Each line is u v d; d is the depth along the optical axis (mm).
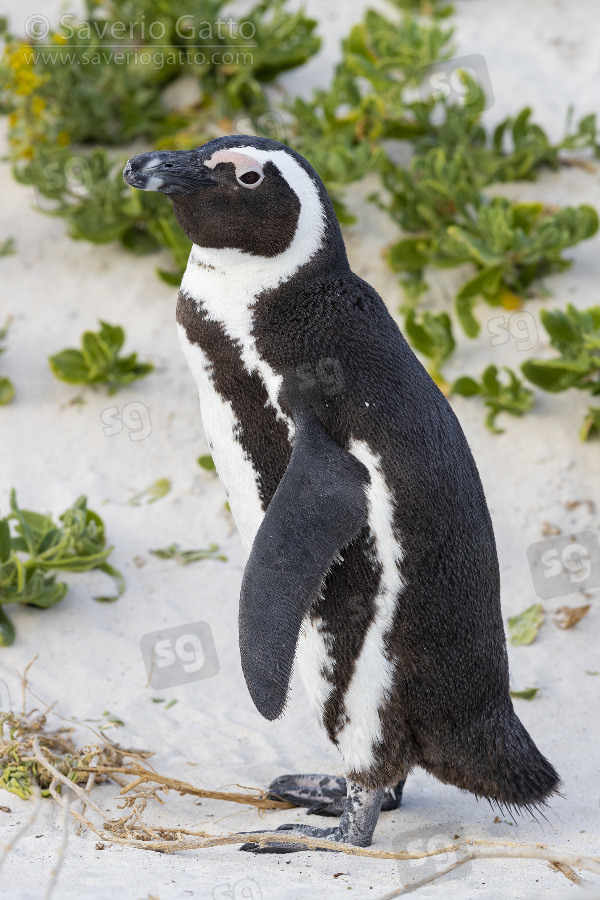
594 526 11562
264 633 6238
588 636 10344
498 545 11453
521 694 9602
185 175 6875
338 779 8297
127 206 14500
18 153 15773
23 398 13312
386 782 7281
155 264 15000
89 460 12586
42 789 8141
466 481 7078
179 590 11102
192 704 9703
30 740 8367
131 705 9625
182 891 5941
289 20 16484
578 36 18734
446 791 8523
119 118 16484
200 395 7352
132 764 8289
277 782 8359
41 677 9922
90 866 6496
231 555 11570
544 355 13508
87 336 13023
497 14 19297
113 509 12039
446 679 7008
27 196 15938
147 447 12789
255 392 6961
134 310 14367
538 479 12141
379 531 6680
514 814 7969
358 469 6613
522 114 15562
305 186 7031
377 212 15484
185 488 12320
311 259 7066
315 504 6398
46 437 12828
